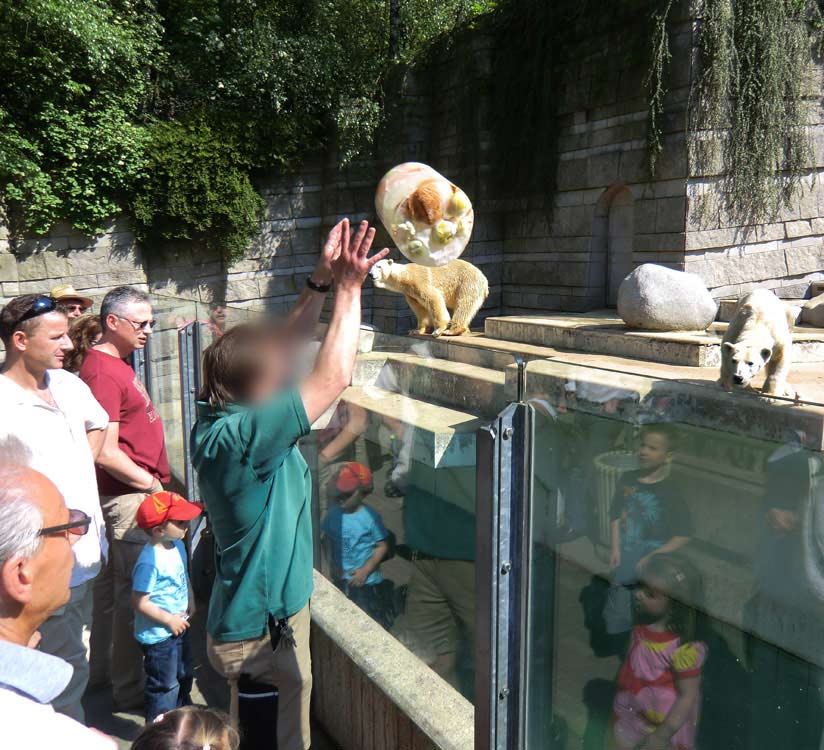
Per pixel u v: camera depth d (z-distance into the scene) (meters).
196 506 3.02
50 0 9.94
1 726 0.98
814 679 1.33
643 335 6.01
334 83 12.21
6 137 9.92
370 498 2.56
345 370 1.83
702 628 1.51
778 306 4.33
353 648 2.51
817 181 8.08
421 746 2.12
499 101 9.98
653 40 7.57
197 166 11.38
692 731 1.57
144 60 11.60
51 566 1.23
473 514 1.89
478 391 1.84
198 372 4.09
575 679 1.70
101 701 3.33
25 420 2.37
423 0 12.92
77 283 11.05
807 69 7.64
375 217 12.23
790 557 1.32
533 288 10.15
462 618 2.04
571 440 1.59
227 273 12.17
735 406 1.37
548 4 9.03
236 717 2.12
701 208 7.67
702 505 1.45
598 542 1.60
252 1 12.59
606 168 8.68
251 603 2.02
